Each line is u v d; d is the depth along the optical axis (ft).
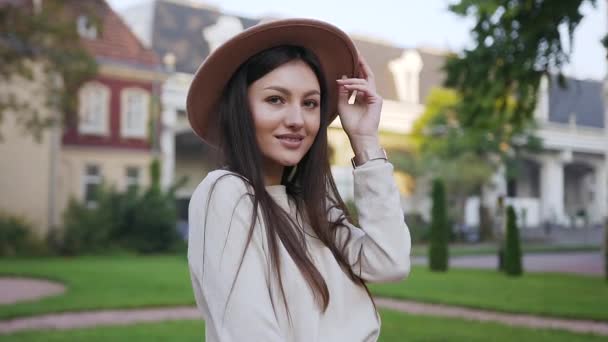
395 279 5.51
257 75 5.33
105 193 80.84
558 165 153.28
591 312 30.99
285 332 4.91
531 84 23.03
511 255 52.39
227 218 4.84
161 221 80.33
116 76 91.66
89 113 89.66
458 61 24.14
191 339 23.63
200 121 5.84
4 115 79.05
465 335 24.73
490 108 25.29
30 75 61.87
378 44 128.98
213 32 106.42
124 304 32.78
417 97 126.62
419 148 103.76
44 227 81.66
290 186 5.92
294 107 5.34
